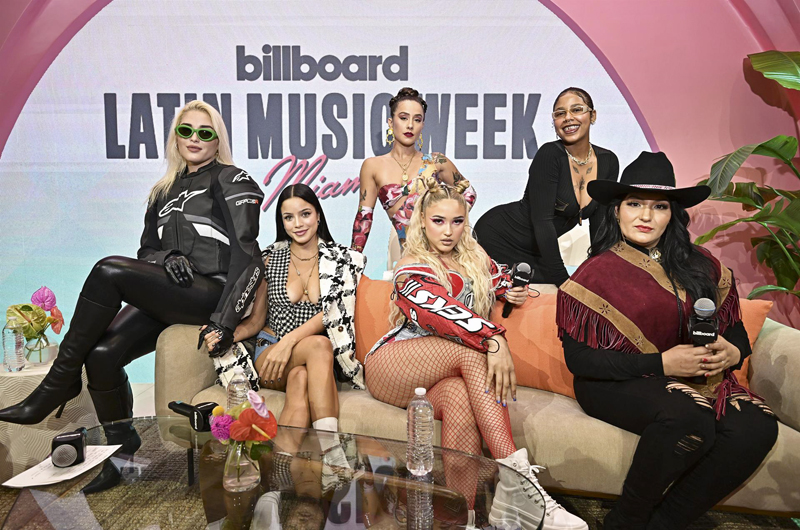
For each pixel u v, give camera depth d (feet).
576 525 5.89
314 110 13.76
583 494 7.04
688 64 12.92
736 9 12.68
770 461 6.55
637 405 6.47
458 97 13.71
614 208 7.28
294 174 13.94
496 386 6.67
